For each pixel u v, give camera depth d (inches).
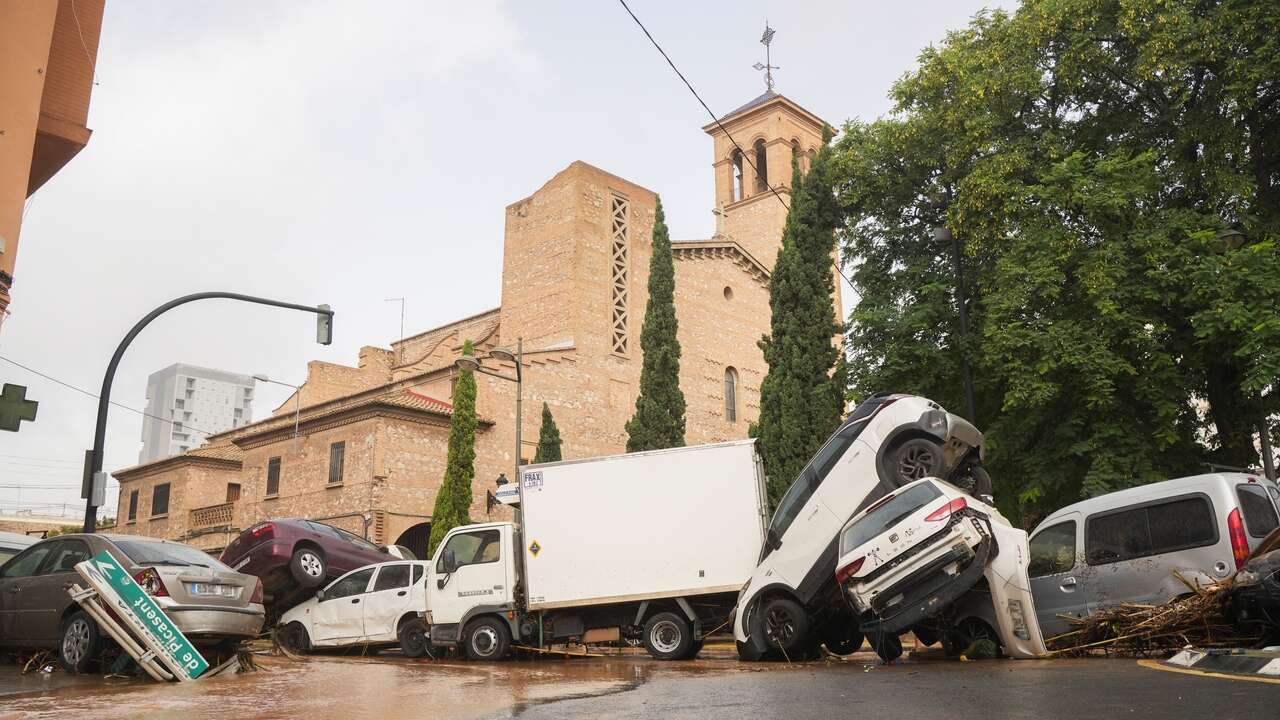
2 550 621.3
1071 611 457.7
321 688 389.4
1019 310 751.1
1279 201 763.4
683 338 1689.2
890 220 921.5
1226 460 753.6
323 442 1400.1
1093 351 687.7
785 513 528.1
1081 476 762.2
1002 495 806.5
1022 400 734.5
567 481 594.6
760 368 1824.6
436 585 625.0
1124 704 248.1
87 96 746.2
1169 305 706.2
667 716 272.5
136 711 308.7
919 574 432.1
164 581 450.0
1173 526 436.1
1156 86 787.4
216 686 399.9
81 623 452.4
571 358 1515.7
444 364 1737.2
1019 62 809.5
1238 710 226.1
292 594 756.6
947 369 807.1
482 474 1371.8
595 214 1615.4
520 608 607.8
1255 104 709.9
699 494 577.3
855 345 860.6
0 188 599.5
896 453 510.0
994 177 788.0
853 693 313.6
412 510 1317.7
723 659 579.8
